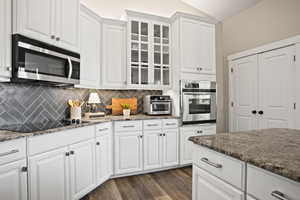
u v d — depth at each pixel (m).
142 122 2.62
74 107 2.22
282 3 2.92
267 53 2.90
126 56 2.86
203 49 3.02
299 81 2.44
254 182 0.75
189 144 2.88
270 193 0.68
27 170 1.36
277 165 0.66
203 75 3.01
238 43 3.71
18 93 1.91
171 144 2.78
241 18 3.64
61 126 1.75
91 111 2.80
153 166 2.67
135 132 2.58
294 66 2.50
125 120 2.53
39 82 1.85
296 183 0.60
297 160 0.72
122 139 2.52
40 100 2.14
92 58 2.55
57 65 1.89
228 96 3.79
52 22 1.82
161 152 2.72
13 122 1.86
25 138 1.35
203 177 1.08
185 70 2.88
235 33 3.78
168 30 3.09
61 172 1.67
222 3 3.51
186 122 2.84
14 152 1.27
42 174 1.48
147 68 2.97
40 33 1.69
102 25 2.75
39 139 1.46
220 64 3.88
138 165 2.59
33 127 1.69
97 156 2.18
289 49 2.56
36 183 1.43
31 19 1.61
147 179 2.48
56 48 1.86
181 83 2.82
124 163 2.53
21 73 1.52
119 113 3.04
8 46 1.47
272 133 1.32
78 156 1.88
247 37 3.52
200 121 2.95
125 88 2.89
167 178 2.52
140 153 2.60
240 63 3.43
